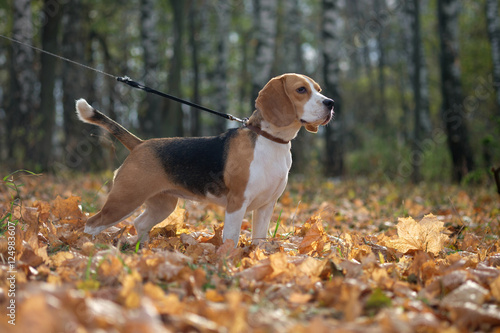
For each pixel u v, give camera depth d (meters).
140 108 21.62
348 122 32.31
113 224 4.44
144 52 17.31
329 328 2.36
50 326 1.98
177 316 2.43
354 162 18.05
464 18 19.45
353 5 29.28
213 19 25.62
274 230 5.25
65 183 10.81
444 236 4.34
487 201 8.67
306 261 3.39
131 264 3.29
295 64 27.23
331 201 9.22
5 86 23.94
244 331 2.26
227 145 4.34
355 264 3.40
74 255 3.61
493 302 2.86
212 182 4.34
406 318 2.47
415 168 15.13
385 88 32.09
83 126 16.45
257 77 15.34
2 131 22.33
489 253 4.43
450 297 2.83
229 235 4.21
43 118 14.05
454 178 13.12
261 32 15.31
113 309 2.33
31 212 4.39
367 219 7.20
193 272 3.15
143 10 17.12
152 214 4.86
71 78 16.69
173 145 4.50
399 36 28.66
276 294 2.96
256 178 4.20
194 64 23.92
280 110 4.29
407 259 4.11
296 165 17.69
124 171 4.47
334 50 15.69
